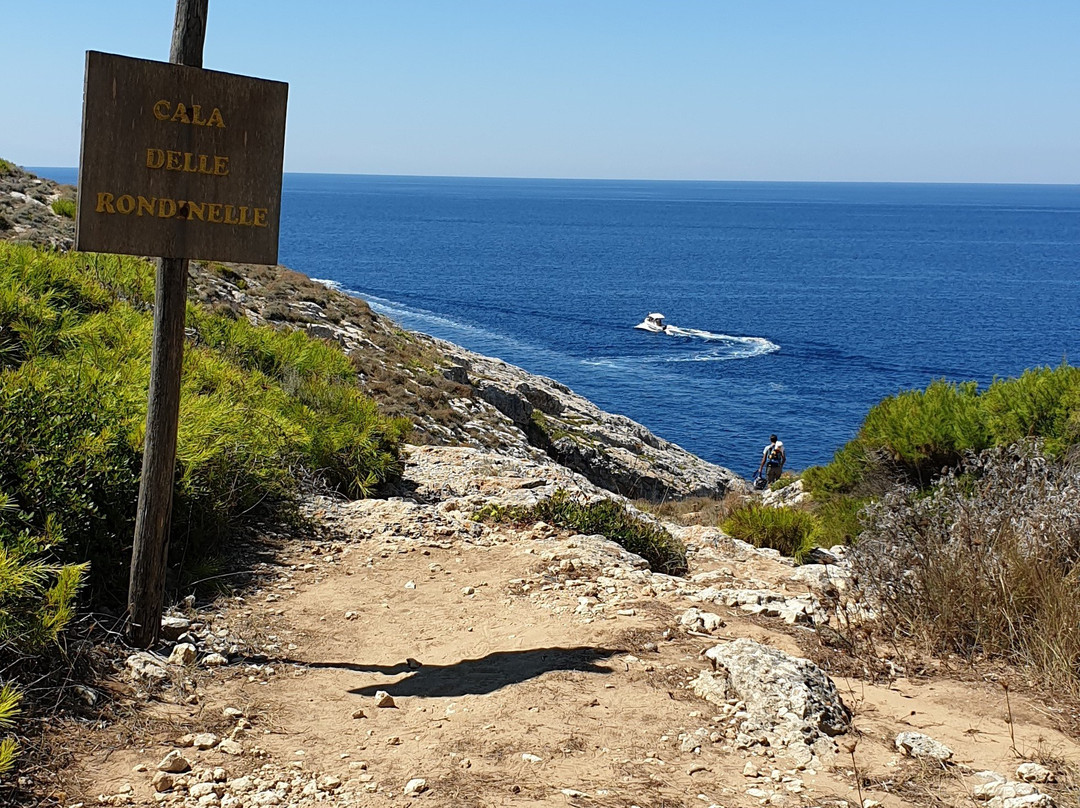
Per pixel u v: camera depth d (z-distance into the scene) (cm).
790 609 725
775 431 6041
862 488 1658
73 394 773
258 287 2781
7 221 2020
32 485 641
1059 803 423
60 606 536
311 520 932
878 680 593
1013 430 1523
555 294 13175
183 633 623
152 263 1575
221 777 448
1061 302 13538
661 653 609
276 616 688
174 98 534
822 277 17025
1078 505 691
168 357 568
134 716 500
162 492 583
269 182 569
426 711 533
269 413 1065
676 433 5909
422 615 709
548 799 430
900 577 693
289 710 534
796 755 476
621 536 991
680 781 450
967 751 486
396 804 428
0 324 1011
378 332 2972
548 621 681
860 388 7462
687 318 11238
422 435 2159
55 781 429
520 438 2698
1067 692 559
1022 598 647
